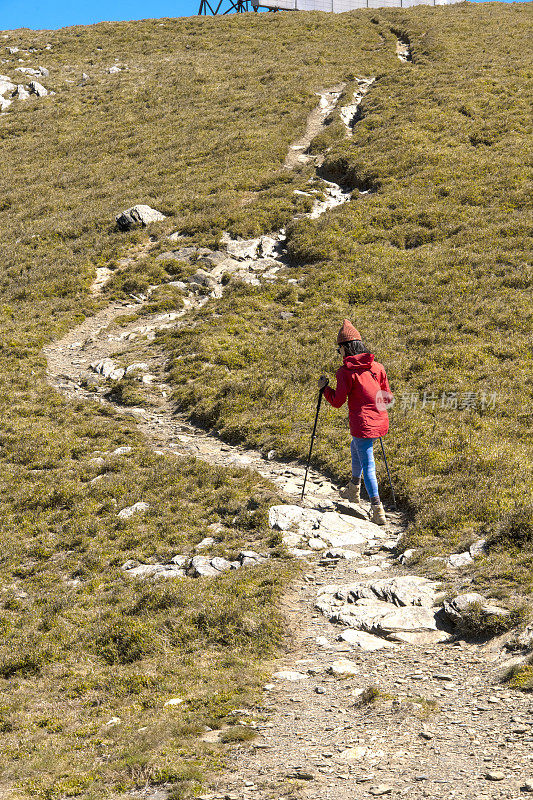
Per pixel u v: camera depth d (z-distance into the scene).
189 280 26.77
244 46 60.94
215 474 12.65
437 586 7.47
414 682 5.63
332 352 18.70
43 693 6.78
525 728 4.50
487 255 23.41
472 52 48.97
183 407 17.59
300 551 9.52
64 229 32.75
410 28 59.03
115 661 7.29
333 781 4.20
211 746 5.02
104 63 61.09
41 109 51.72
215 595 8.12
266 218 30.23
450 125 35.88
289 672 6.27
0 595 9.55
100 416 17.25
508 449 11.53
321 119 42.50
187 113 46.84
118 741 5.37
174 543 10.34
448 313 20.14
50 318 24.94
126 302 26.25
